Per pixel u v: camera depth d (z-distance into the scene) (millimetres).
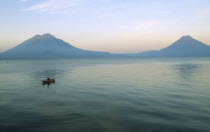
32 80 34469
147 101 17562
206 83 29516
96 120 12320
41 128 10930
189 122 11812
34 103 16984
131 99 18500
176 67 73250
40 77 39594
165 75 43094
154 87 25953
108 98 19031
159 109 14797
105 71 56750
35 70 61375
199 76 39938
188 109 14695
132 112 14070
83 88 25391
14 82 31641
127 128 10977
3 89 24594
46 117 12930
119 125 11445
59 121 12117
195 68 65438
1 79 36000
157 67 76000
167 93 21453
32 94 21266
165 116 13031
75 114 13633
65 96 20109
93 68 72438
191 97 19156
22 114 13617
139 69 65125
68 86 27219
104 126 11281
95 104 16562
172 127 11047
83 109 14992
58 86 27219
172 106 15648
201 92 21859
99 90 23781
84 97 19578
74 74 46906
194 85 27484
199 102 16906
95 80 34531
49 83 30281
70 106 15930
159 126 11219
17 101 17781
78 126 11281
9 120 12289
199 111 14117
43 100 18188
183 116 12992
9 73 49656
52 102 17375
